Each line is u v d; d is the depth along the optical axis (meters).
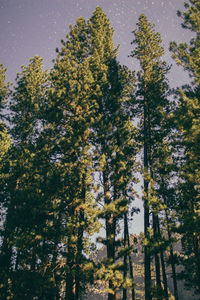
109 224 13.15
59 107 16.06
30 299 10.29
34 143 17.17
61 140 14.76
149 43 20.70
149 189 13.65
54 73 17.77
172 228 12.20
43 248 12.21
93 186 13.68
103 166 13.66
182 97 13.79
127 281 10.95
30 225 11.84
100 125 15.22
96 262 11.99
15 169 14.57
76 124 15.27
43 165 14.73
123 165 14.51
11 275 10.83
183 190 14.20
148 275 12.77
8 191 13.75
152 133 17.34
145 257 13.28
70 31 20.91
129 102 18.58
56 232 11.98
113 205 12.27
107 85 17.41
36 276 10.92
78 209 13.57
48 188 12.92
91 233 13.23
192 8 15.60
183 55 15.02
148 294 12.44
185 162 14.50
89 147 14.64
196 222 11.29
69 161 15.03
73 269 11.68
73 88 15.96
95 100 16.34
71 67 17.70
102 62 19.42
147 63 20.03
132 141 17.05
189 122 12.14
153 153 16.84
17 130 18.33
